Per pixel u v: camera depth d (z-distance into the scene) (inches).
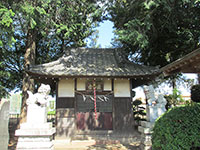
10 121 617.9
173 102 420.8
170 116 141.4
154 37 435.8
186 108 142.3
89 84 340.8
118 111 335.0
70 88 337.7
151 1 316.2
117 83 348.5
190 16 398.0
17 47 528.1
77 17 425.4
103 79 346.0
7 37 245.9
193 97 336.5
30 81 377.4
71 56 388.2
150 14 353.7
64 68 335.6
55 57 590.9
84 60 382.9
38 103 195.0
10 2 261.0
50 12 354.6
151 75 322.3
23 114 354.6
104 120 332.2
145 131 224.4
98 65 362.9
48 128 185.5
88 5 398.0
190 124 128.5
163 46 481.7
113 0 388.5
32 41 394.6
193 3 325.7
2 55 406.0
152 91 242.4
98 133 322.3
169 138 130.5
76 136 315.6
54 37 450.0
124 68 351.9
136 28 342.0
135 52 527.2
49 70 315.9
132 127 329.4
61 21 399.5
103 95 340.2
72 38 538.3
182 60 182.2
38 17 301.9
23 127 184.5
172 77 535.8
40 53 570.3
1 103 166.2
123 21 412.2
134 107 475.2
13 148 278.5
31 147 180.7
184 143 123.3
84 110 332.8
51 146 189.2
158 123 149.4
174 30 406.9
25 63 380.5
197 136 122.7
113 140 315.0
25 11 269.3
